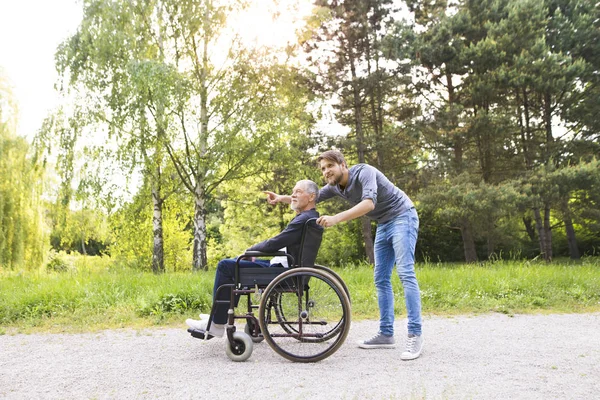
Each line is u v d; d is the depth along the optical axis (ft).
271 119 52.47
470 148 70.85
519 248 88.02
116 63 51.01
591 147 66.90
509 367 11.36
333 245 92.07
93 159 50.60
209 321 12.97
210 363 12.19
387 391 9.66
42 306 19.60
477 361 11.96
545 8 65.82
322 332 13.67
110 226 57.72
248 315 12.97
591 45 65.10
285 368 11.61
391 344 13.74
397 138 66.80
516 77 58.34
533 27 61.11
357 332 15.87
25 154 54.49
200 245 55.31
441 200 58.44
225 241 90.99
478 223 62.34
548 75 58.49
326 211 67.51
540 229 67.51
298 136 55.62
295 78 60.23
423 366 11.57
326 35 65.98
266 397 9.43
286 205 83.10
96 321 17.99
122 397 9.62
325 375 10.93
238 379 10.71
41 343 14.85
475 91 61.41
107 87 51.26
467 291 22.62
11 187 53.98
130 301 20.58
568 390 9.62
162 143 51.34
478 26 63.87
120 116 49.52
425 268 32.45
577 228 89.81
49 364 12.29
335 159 13.47
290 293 12.98
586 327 16.46
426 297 21.50
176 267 76.84
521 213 60.59
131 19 51.88
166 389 10.07
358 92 66.69
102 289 22.07
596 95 65.46
